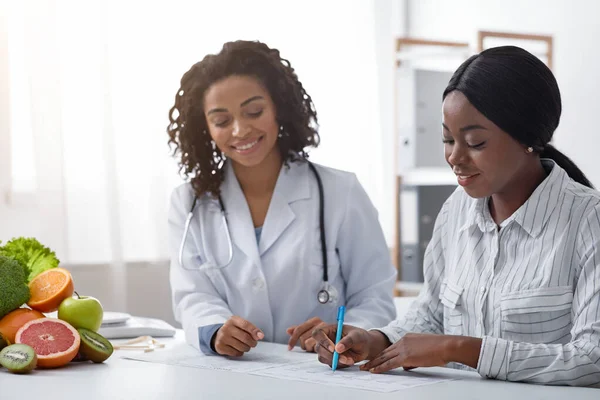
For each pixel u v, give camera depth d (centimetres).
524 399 111
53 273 155
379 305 177
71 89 302
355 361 139
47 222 295
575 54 359
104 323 180
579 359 120
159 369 139
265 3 346
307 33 359
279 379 128
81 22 302
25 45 292
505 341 125
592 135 353
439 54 341
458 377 129
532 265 132
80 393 120
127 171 313
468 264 143
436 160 346
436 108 346
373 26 375
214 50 331
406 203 345
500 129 124
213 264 180
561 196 132
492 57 125
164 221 318
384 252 186
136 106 313
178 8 321
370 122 374
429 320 153
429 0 403
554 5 364
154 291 319
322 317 181
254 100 172
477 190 128
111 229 306
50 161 295
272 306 180
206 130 184
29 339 141
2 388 124
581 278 126
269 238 181
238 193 184
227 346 151
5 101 293
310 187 184
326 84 364
